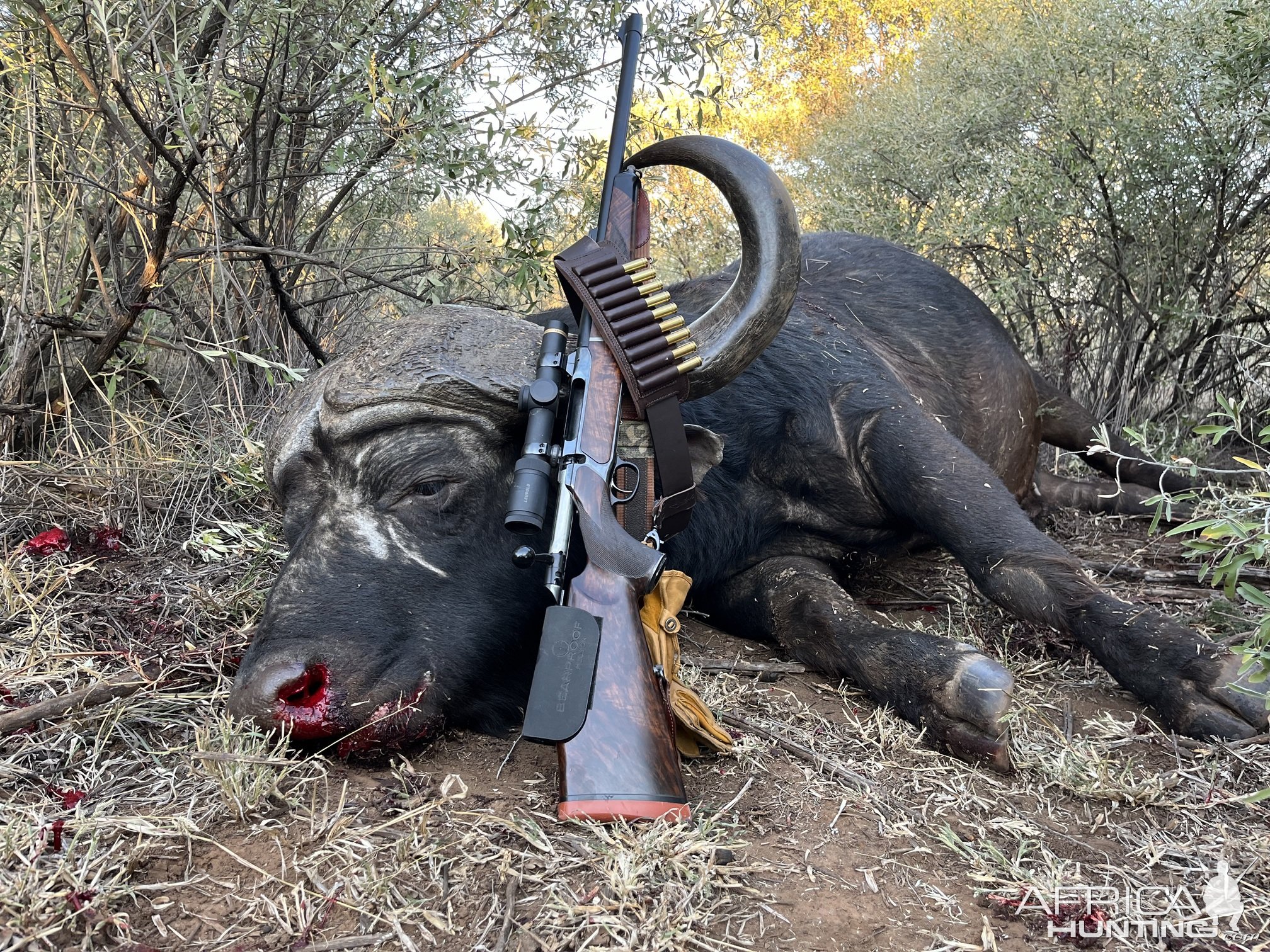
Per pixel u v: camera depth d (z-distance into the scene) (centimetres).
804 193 888
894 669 298
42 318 404
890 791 258
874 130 740
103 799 228
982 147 664
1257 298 668
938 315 455
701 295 396
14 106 416
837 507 365
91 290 450
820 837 233
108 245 429
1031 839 239
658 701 230
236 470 416
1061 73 614
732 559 357
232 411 438
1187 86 582
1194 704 287
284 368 376
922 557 452
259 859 213
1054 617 317
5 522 369
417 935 192
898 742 283
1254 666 270
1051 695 323
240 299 477
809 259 464
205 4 392
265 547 370
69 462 412
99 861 203
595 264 264
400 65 491
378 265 576
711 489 343
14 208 436
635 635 234
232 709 248
